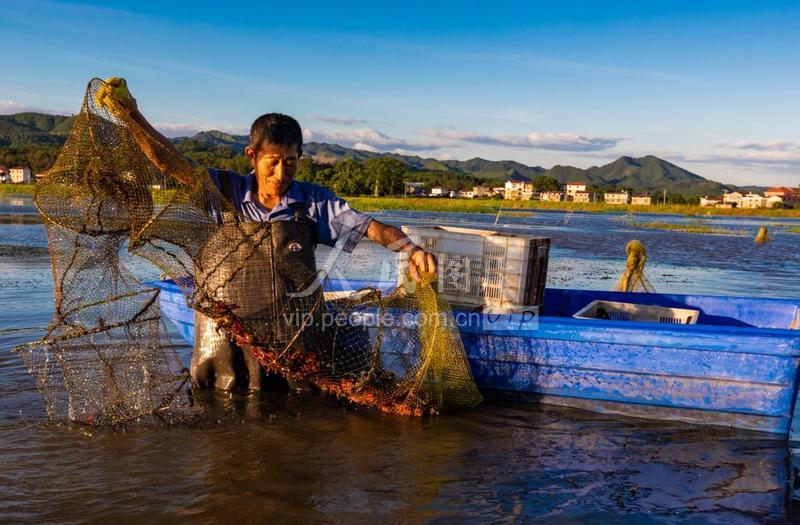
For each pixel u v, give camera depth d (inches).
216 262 174.1
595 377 195.0
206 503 131.0
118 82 159.3
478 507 132.6
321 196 185.9
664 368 187.2
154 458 151.9
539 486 143.5
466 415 190.4
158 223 160.4
